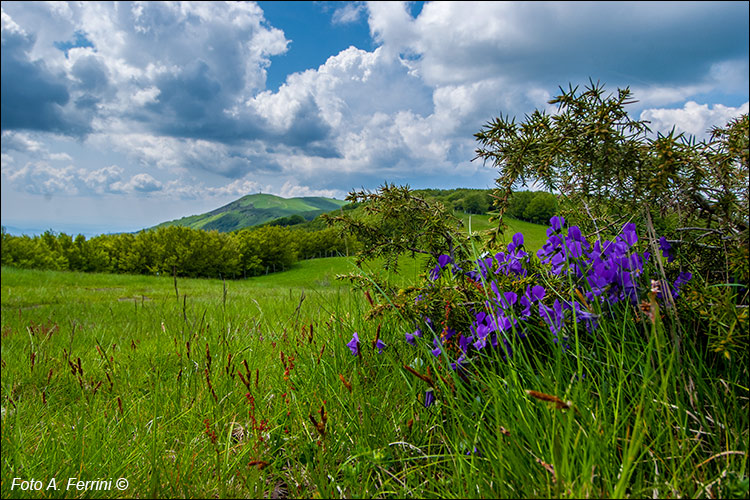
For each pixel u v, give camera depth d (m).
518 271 2.16
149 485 1.73
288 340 3.22
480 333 1.87
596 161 1.86
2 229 44.91
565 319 1.77
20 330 6.57
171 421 2.26
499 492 1.35
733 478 1.27
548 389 1.57
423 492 1.52
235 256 63.06
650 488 1.30
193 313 5.99
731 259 1.66
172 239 59.06
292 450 1.95
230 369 2.73
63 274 24.92
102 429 2.26
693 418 1.48
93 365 3.94
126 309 9.36
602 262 1.79
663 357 1.53
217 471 1.75
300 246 67.62
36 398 3.11
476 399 1.67
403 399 2.11
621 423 1.42
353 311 3.16
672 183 1.75
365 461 1.73
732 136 1.70
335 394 2.14
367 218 2.77
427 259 2.71
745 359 1.57
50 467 1.98
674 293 1.73
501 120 2.07
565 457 1.22
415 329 2.31
